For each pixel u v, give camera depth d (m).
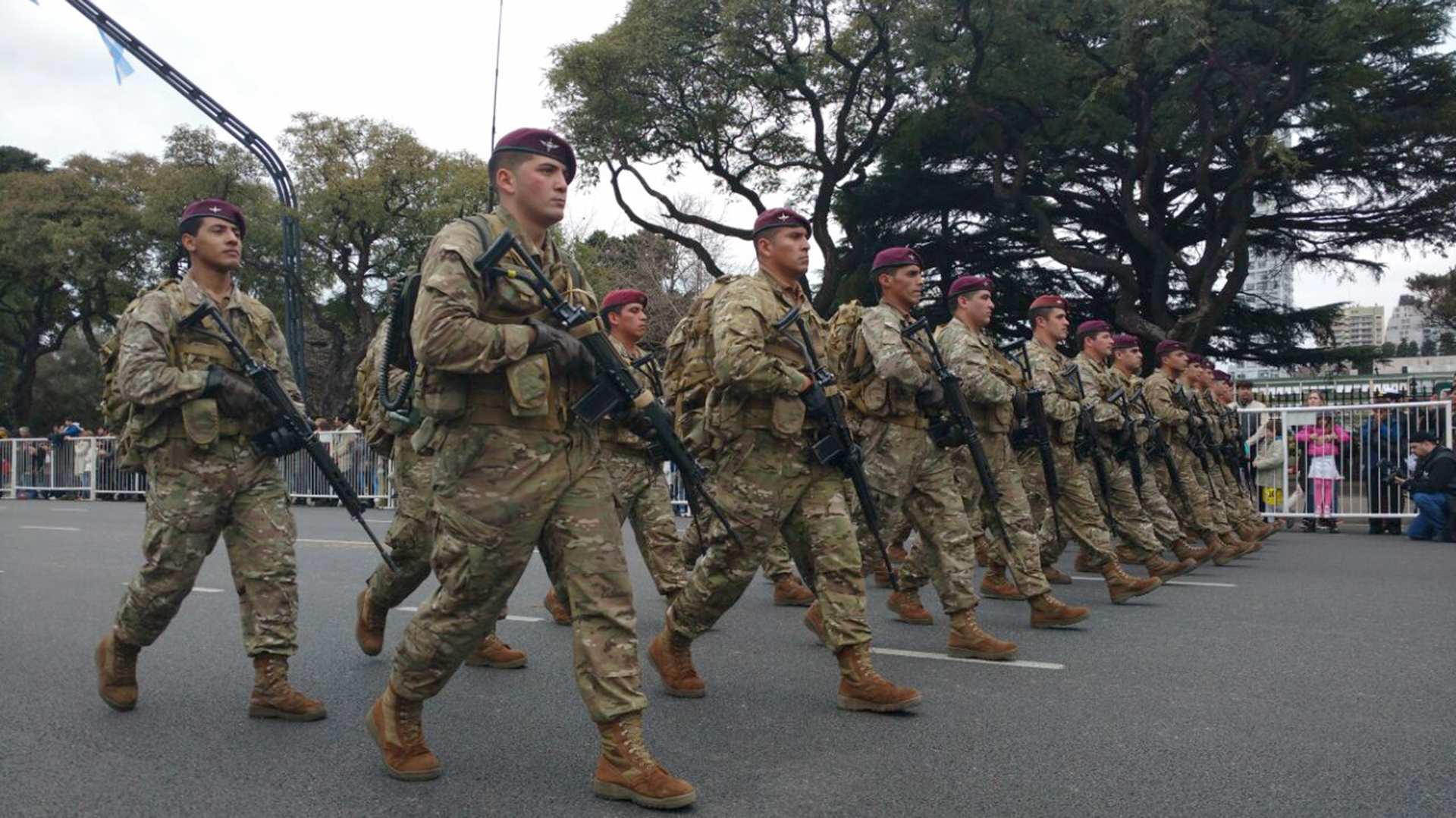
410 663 3.58
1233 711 4.57
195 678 5.35
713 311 4.75
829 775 3.76
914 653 5.81
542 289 3.38
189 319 4.45
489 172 3.56
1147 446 9.29
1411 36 21.92
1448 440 13.05
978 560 8.21
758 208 26.42
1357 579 8.76
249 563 4.51
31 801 3.59
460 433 3.32
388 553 5.62
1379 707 4.64
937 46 20.80
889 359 5.38
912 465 5.57
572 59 23.00
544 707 4.77
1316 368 31.47
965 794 3.56
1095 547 7.48
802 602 7.61
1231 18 20.14
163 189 29.92
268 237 30.91
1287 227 26.61
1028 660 5.61
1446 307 43.22
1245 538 11.47
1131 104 22.97
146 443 4.41
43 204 34.28
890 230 27.78
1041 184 26.33
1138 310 28.08
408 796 3.59
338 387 33.34
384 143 31.22
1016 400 7.02
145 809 3.50
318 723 4.52
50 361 46.09
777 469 4.51
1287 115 22.88
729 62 23.42
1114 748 4.05
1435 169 23.84
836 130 23.77
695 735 4.27
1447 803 3.46
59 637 6.52
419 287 3.38
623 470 6.33
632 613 3.49
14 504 20.72
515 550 3.35
